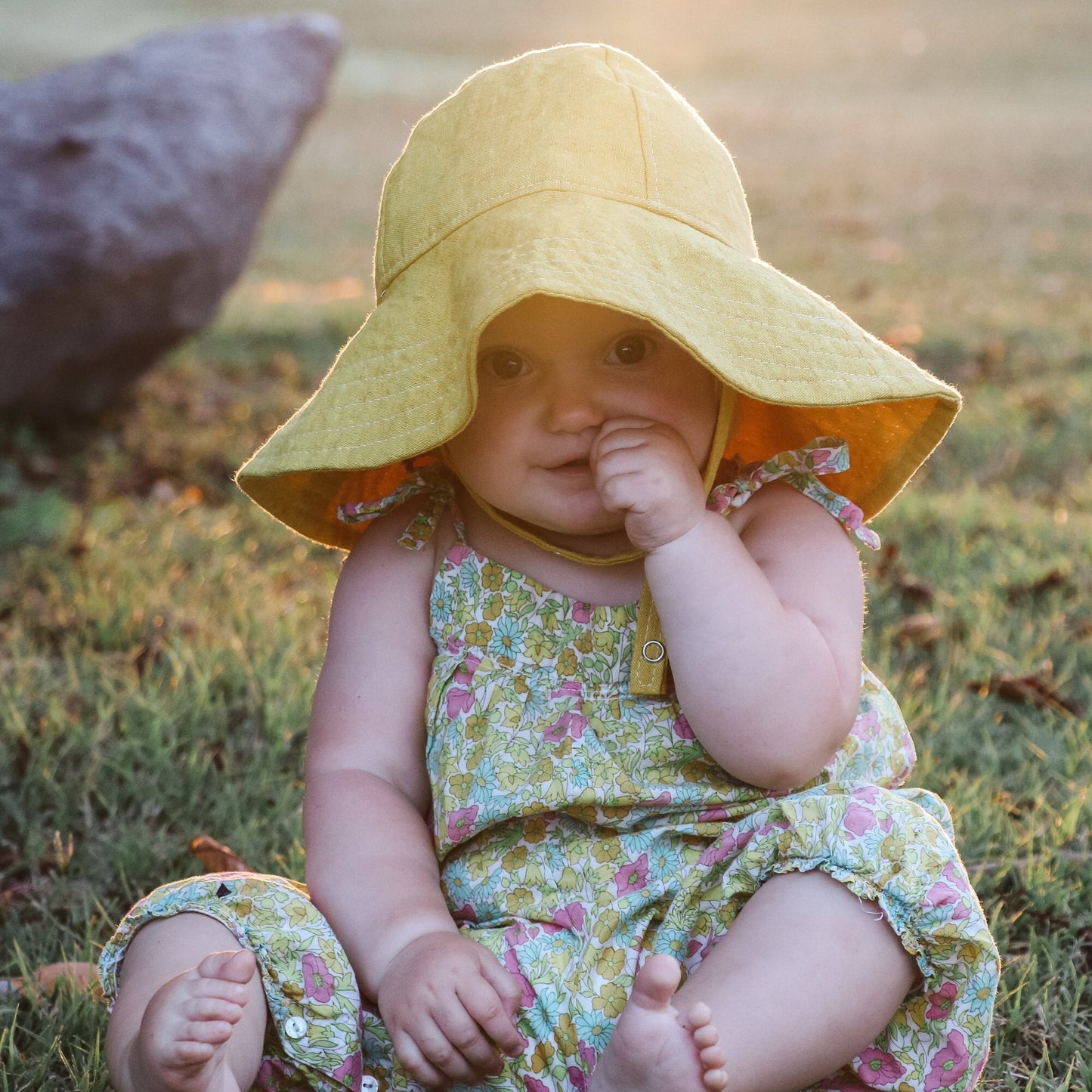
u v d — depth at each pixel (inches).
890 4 1168.8
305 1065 66.5
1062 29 1011.9
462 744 75.1
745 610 69.2
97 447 228.5
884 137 675.4
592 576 76.9
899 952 65.0
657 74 79.0
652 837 72.4
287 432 75.0
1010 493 194.7
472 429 73.6
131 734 117.6
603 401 71.4
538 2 1318.9
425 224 74.1
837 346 73.2
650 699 74.4
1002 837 99.0
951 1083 67.0
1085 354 271.3
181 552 172.2
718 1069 58.7
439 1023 64.1
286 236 505.7
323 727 78.1
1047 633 135.1
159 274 228.1
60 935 94.0
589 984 68.6
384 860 71.7
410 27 1205.1
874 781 78.4
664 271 70.2
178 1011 59.7
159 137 233.1
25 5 1294.3
